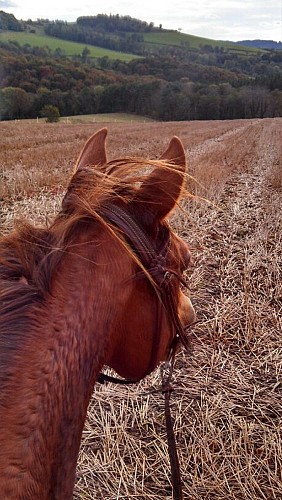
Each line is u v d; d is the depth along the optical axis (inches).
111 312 55.6
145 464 150.6
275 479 146.8
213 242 362.0
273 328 239.3
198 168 671.8
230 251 342.3
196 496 140.6
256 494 143.0
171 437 85.0
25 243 54.2
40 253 53.8
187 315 77.1
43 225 61.9
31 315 50.4
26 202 433.4
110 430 163.3
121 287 56.7
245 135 1492.4
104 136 71.2
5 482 44.4
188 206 444.1
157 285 59.3
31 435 46.7
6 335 49.0
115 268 56.2
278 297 274.7
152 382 190.4
